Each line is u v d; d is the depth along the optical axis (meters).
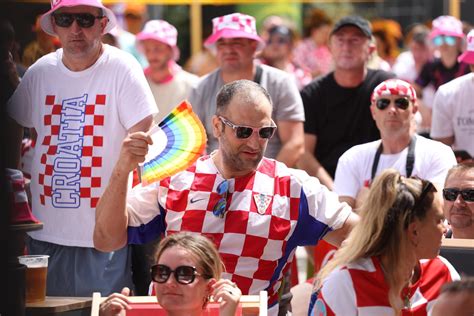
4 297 11.81
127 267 17.39
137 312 13.46
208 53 41.38
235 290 13.04
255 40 22.08
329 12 46.38
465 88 22.23
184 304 13.13
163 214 14.69
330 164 23.58
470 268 15.39
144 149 13.88
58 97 17.16
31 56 21.50
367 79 23.47
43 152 17.17
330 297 13.24
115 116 17.03
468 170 17.28
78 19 16.75
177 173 14.30
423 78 34.06
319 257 19.73
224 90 14.38
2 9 11.84
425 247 13.29
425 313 13.86
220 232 14.34
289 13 46.25
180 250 13.13
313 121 23.61
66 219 16.97
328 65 42.91
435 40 34.06
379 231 13.16
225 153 14.31
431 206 13.20
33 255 16.38
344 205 14.86
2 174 11.65
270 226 14.37
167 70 26.62
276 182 14.55
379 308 13.11
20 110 17.25
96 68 17.08
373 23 45.62
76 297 16.22
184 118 14.39
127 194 14.55
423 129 31.94
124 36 35.62
